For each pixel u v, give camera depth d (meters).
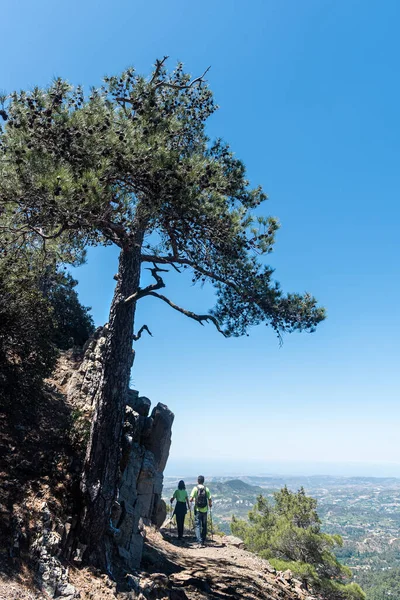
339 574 19.34
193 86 11.36
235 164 10.67
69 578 6.30
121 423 8.37
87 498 7.53
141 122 8.00
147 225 9.63
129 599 6.72
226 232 9.01
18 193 6.87
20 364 9.71
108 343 8.73
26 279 10.27
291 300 10.18
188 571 9.61
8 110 7.50
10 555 5.89
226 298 10.79
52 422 10.01
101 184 7.39
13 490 7.04
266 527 22.86
